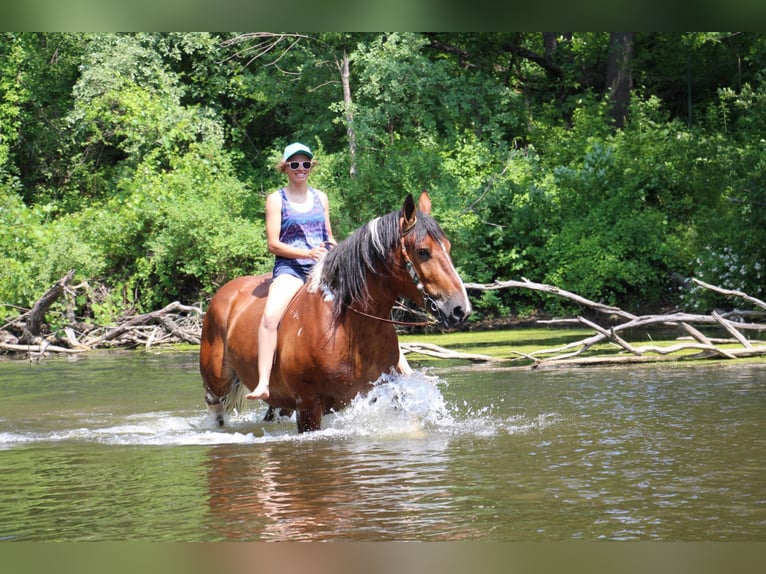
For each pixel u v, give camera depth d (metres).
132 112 24.97
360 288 6.18
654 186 20.45
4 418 8.42
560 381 9.76
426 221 6.01
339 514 4.47
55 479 5.60
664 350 11.35
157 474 5.61
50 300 17.09
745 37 26.38
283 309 6.60
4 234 19.47
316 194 6.86
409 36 23.83
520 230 19.83
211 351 7.43
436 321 6.09
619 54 26.22
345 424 6.76
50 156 27.61
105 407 9.05
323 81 25.48
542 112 27.70
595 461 5.56
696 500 4.57
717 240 17.53
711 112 24.05
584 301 11.95
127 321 18.52
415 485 5.02
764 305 12.04
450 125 24.14
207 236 20.02
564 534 4.08
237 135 27.12
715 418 7.02
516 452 5.90
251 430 7.42
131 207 20.95
